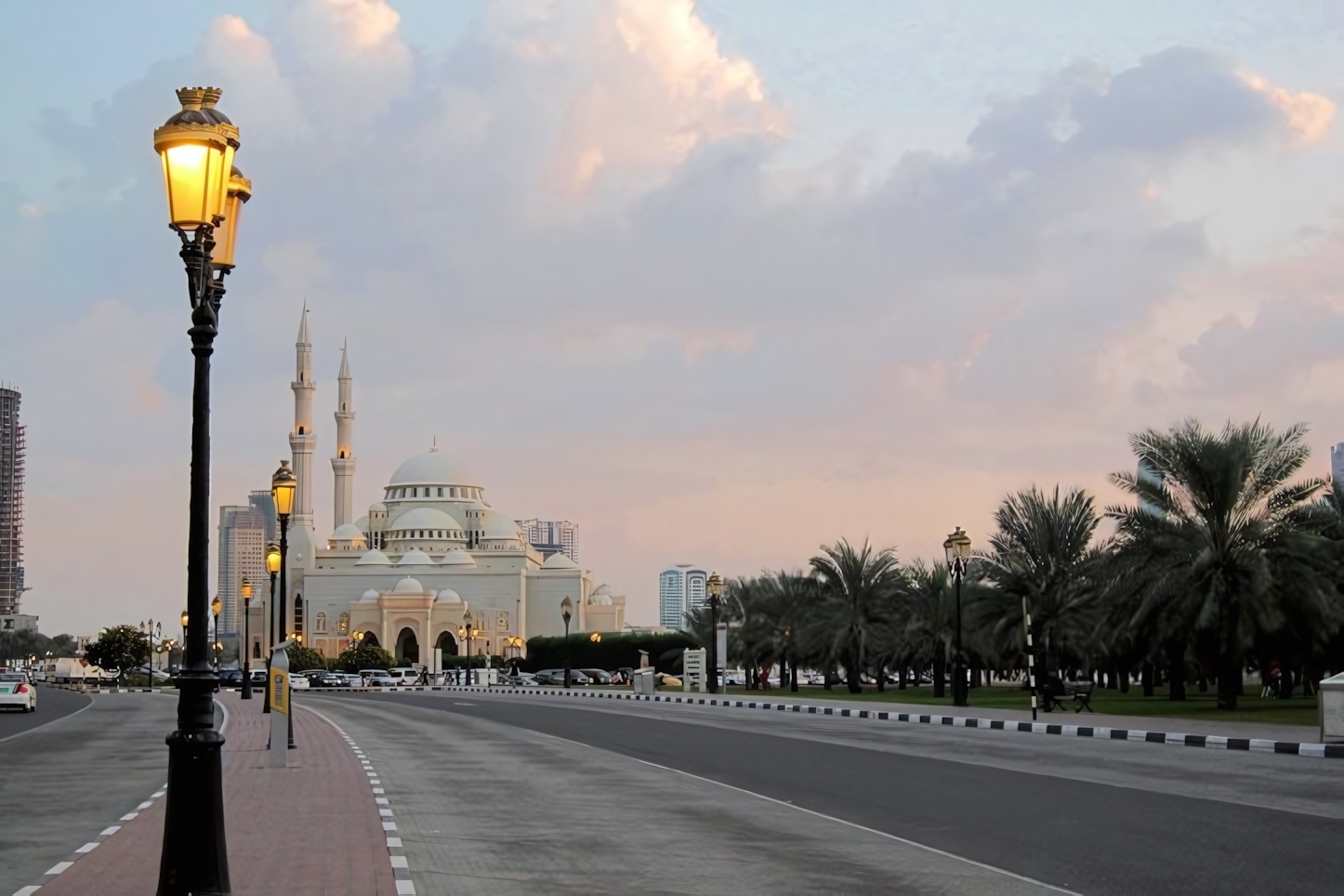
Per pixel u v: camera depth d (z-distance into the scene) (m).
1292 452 47.44
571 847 15.95
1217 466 46.72
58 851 15.49
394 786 23.42
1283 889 13.04
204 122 12.25
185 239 12.37
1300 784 22.94
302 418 177.75
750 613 91.06
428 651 169.00
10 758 30.64
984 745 33.62
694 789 22.97
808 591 84.88
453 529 190.62
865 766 27.53
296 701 74.44
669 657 144.00
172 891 11.31
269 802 20.47
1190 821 18.09
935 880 13.61
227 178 12.61
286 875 13.55
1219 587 46.06
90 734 40.50
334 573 178.62
